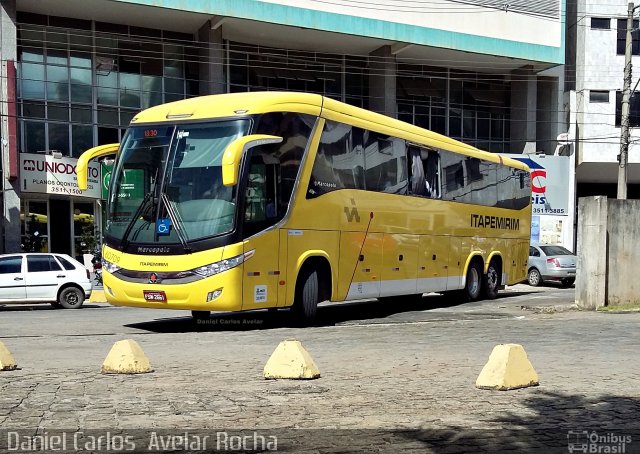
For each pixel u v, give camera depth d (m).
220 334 12.38
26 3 27.23
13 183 25.92
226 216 11.84
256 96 12.53
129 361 8.13
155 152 12.61
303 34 31.55
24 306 20.83
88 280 19.98
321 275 13.87
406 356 9.67
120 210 12.70
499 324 14.16
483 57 35.81
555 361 9.29
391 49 33.81
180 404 6.53
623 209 16.91
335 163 14.01
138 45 30.25
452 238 18.42
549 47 36.66
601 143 40.31
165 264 12.00
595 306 16.69
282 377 7.80
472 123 38.62
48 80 28.31
